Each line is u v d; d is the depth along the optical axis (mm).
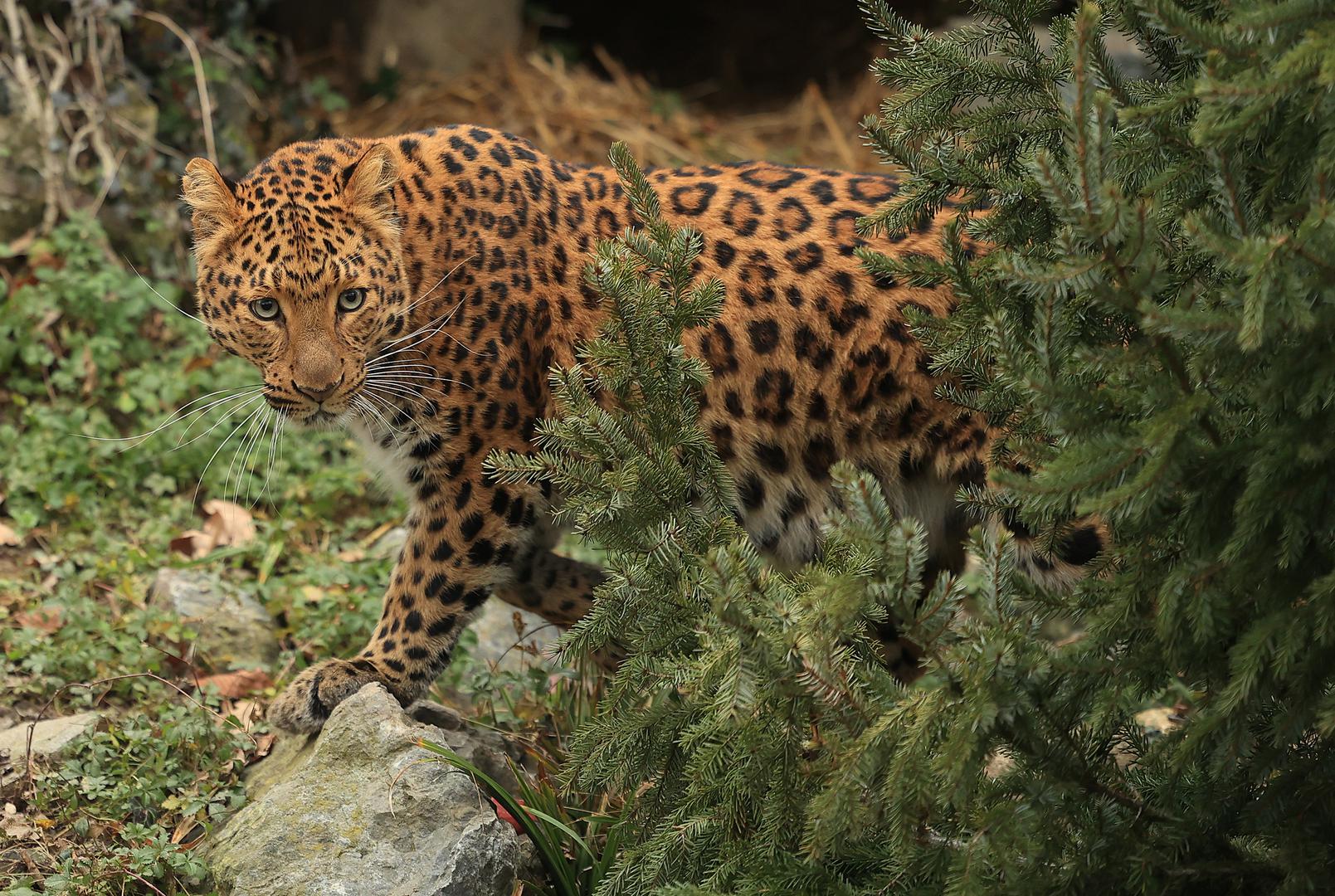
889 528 5059
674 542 6152
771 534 8352
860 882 5945
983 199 6289
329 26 17484
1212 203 5297
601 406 8039
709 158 16922
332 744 7180
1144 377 4938
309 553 10422
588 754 6441
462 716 8602
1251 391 4742
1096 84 5938
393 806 6926
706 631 5590
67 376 11078
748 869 5824
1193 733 4875
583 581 8625
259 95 14664
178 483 10906
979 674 4918
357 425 8047
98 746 7746
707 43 21000
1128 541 5348
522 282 7926
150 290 11922
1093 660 5145
